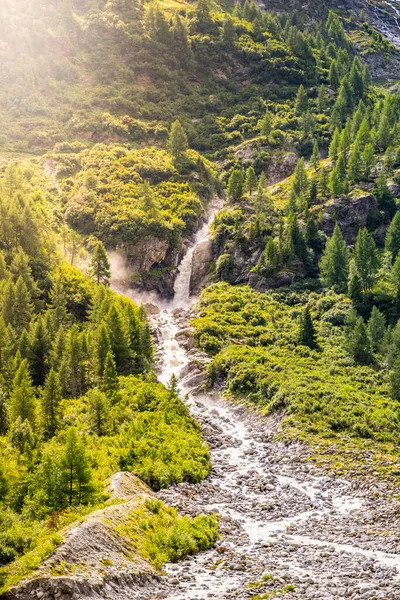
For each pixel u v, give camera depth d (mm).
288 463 77000
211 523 54812
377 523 59469
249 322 125312
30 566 38656
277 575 44594
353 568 46562
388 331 111000
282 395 94375
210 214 176750
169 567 45812
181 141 189500
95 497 54469
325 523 59219
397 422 86375
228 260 148875
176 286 156625
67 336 102500
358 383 101125
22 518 50844
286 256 142500
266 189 168125
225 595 40906
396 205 151750
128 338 108375
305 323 116625
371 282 129375
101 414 80375
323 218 151000
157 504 54219
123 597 39375
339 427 86312
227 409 99312
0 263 118875
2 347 99062
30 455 66875
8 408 83562
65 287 125312
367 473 72312
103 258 133500
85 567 40281
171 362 114375
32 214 130125
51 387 83188
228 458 78750
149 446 71438
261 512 61500
